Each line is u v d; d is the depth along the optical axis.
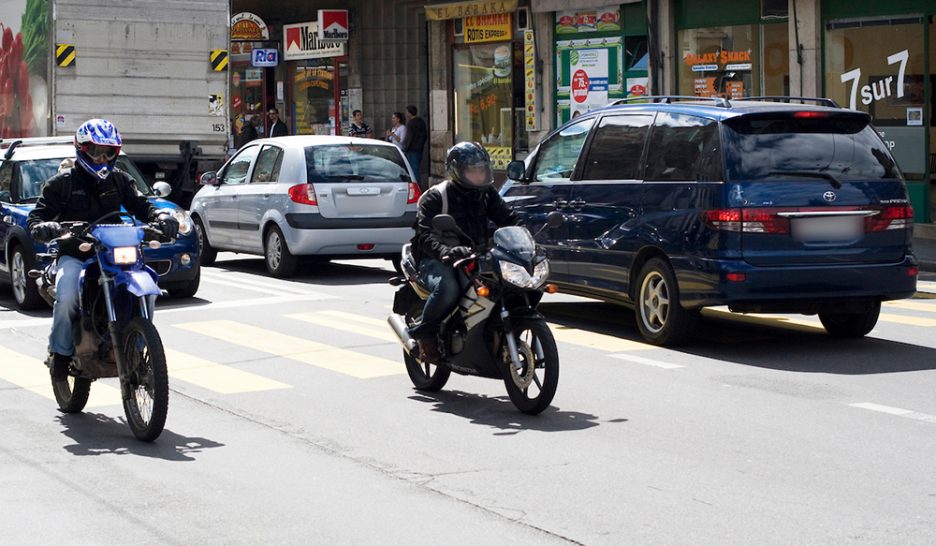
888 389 25.86
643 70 67.56
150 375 21.92
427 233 24.36
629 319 35.72
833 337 32.47
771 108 29.97
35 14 60.03
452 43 79.94
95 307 23.25
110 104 59.44
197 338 33.38
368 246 46.69
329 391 26.52
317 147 46.94
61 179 23.34
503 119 77.19
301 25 91.94
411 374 26.59
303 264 52.59
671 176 30.83
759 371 27.88
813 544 16.27
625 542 16.45
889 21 56.41
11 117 63.78
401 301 26.11
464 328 24.38
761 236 29.08
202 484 19.53
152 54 59.97
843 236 29.58
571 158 34.56
